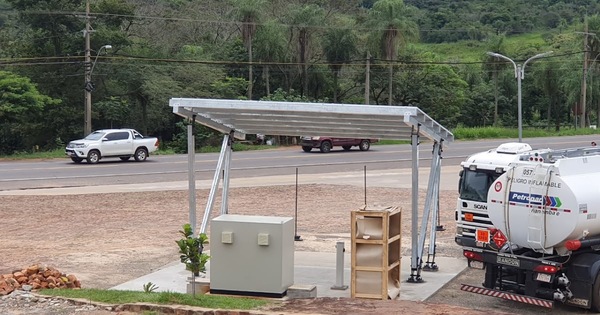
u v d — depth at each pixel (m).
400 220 17.39
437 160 20.73
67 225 28.98
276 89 83.56
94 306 15.11
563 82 100.88
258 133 23.64
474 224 21.91
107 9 75.81
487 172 21.73
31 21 73.38
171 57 78.62
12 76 68.19
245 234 16.16
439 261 22.38
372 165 50.66
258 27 79.81
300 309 14.92
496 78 103.25
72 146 52.28
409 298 17.69
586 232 16.41
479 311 14.96
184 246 15.69
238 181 42.38
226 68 81.56
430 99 91.94
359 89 90.00
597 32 98.94
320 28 81.56
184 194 37.44
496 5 162.00
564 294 16.45
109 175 44.75
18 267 20.91
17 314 14.61
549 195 16.39
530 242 16.77
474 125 111.44
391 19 80.44
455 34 145.88
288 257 16.50
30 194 36.97
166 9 92.12
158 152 64.12
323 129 22.22
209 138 72.50
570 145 65.44
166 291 16.66
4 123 69.44
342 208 33.47
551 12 158.38
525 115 117.12
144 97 76.31
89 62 64.12
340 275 18.45
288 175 45.22
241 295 16.22
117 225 29.06
